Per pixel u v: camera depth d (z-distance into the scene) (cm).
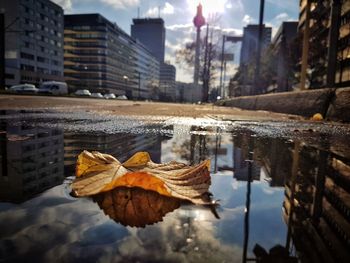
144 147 234
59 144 235
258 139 303
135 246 66
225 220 84
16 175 132
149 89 12988
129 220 80
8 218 80
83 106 1051
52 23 7462
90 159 119
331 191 123
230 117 699
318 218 91
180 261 61
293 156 208
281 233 77
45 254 62
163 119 549
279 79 2475
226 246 68
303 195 116
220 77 4338
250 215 89
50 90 4753
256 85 1645
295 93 858
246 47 4719
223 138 306
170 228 76
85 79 9044
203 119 608
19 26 6228
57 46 7744
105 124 411
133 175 88
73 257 61
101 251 64
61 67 7988
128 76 11069
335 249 70
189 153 213
